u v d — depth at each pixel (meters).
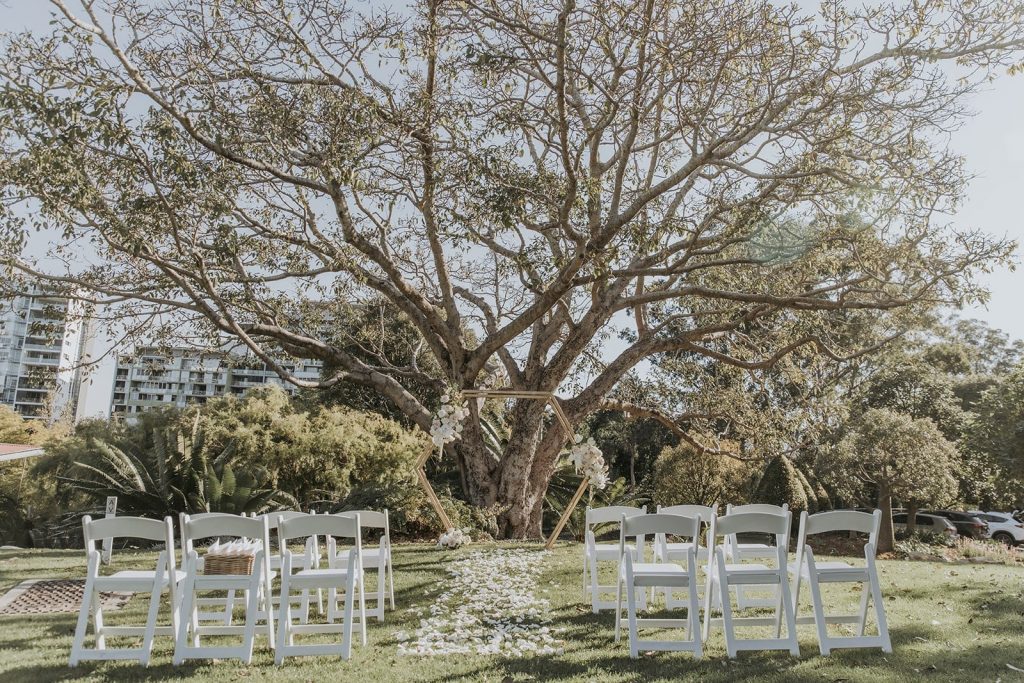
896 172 11.35
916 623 6.40
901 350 18.67
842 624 6.47
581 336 14.80
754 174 11.68
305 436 17.98
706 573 6.57
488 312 17.55
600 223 12.95
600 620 6.68
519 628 6.34
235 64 11.05
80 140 9.81
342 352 14.82
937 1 10.30
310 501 17.44
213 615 6.61
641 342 15.77
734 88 12.02
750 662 5.29
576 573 8.91
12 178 9.63
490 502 14.68
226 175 12.05
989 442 17.94
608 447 33.19
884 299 13.20
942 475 19.81
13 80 9.19
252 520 5.63
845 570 5.66
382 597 6.93
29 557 11.30
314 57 11.14
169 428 17.72
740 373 18.73
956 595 7.61
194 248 11.67
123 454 16.02
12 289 11.70
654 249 11.14
